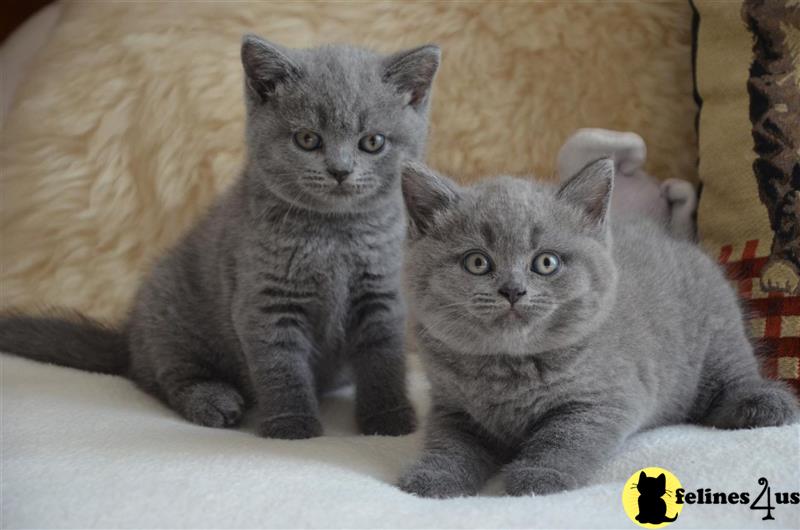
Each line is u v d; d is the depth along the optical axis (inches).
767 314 28.7
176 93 35.4
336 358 30.4
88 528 21.6
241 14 36.0
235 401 29.4
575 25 35.6
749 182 30.1
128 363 32.5
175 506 22.2
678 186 32.6
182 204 35.5
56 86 35.8
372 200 29.0
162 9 36.1
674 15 35.4
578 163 32.4
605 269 25.1
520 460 24.3
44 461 24.6
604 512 22.3
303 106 28.4
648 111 35.4
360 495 22.8
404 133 29.2
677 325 27.0
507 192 25.3
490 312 24.2
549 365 24.9
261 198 29.1
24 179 35.4
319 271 29.0
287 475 23.7
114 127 35.4
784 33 30.5
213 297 30.5
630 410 24.9
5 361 32.5
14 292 35.3
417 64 29.5
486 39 35.9
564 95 35.7
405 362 29.9
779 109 30.0
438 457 24.6
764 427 25.6
